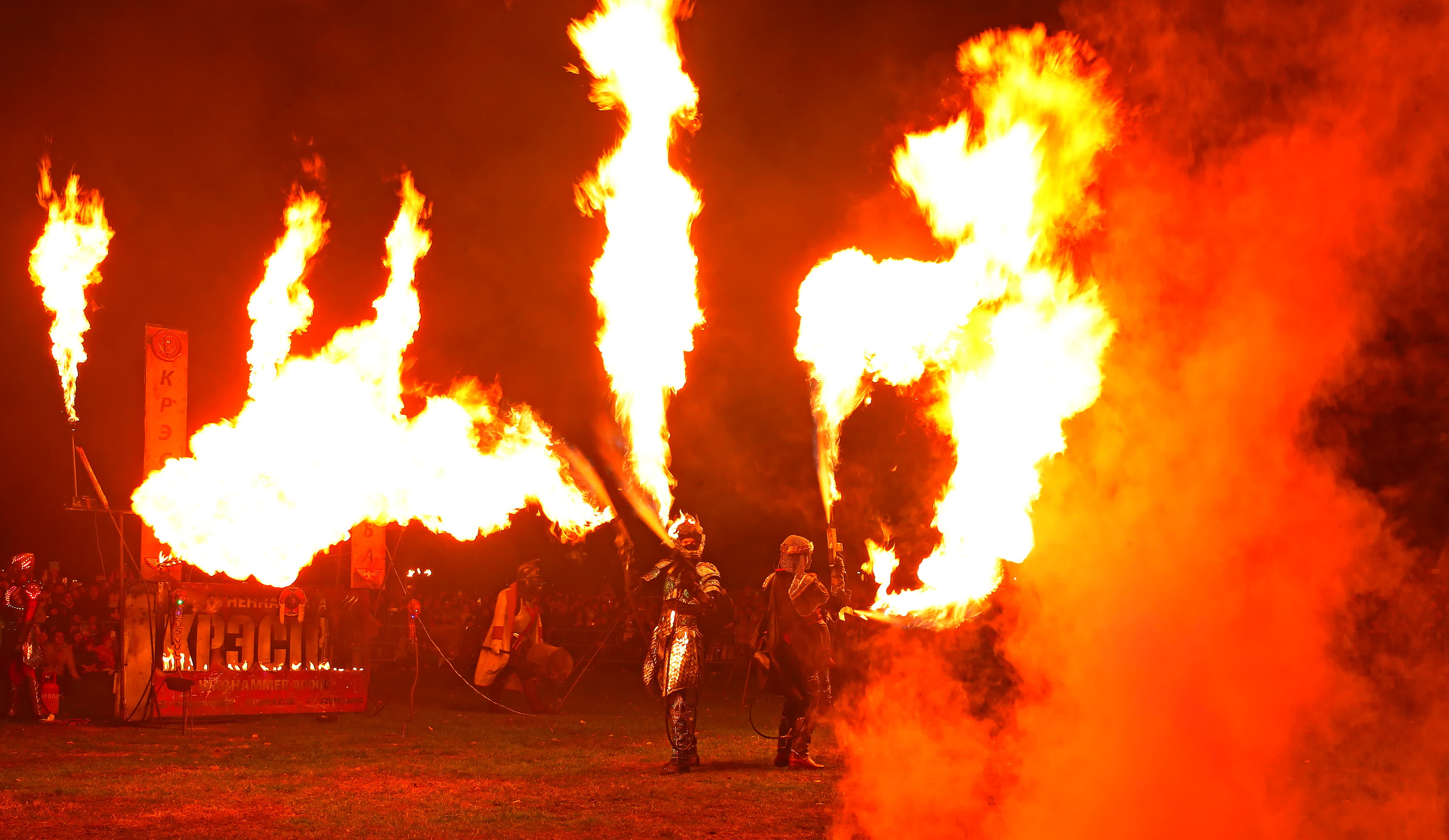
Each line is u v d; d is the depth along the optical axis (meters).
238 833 6.20
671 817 6.77
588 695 16.77
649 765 8.98
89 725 11.70
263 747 10.02
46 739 10.41
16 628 11.85
